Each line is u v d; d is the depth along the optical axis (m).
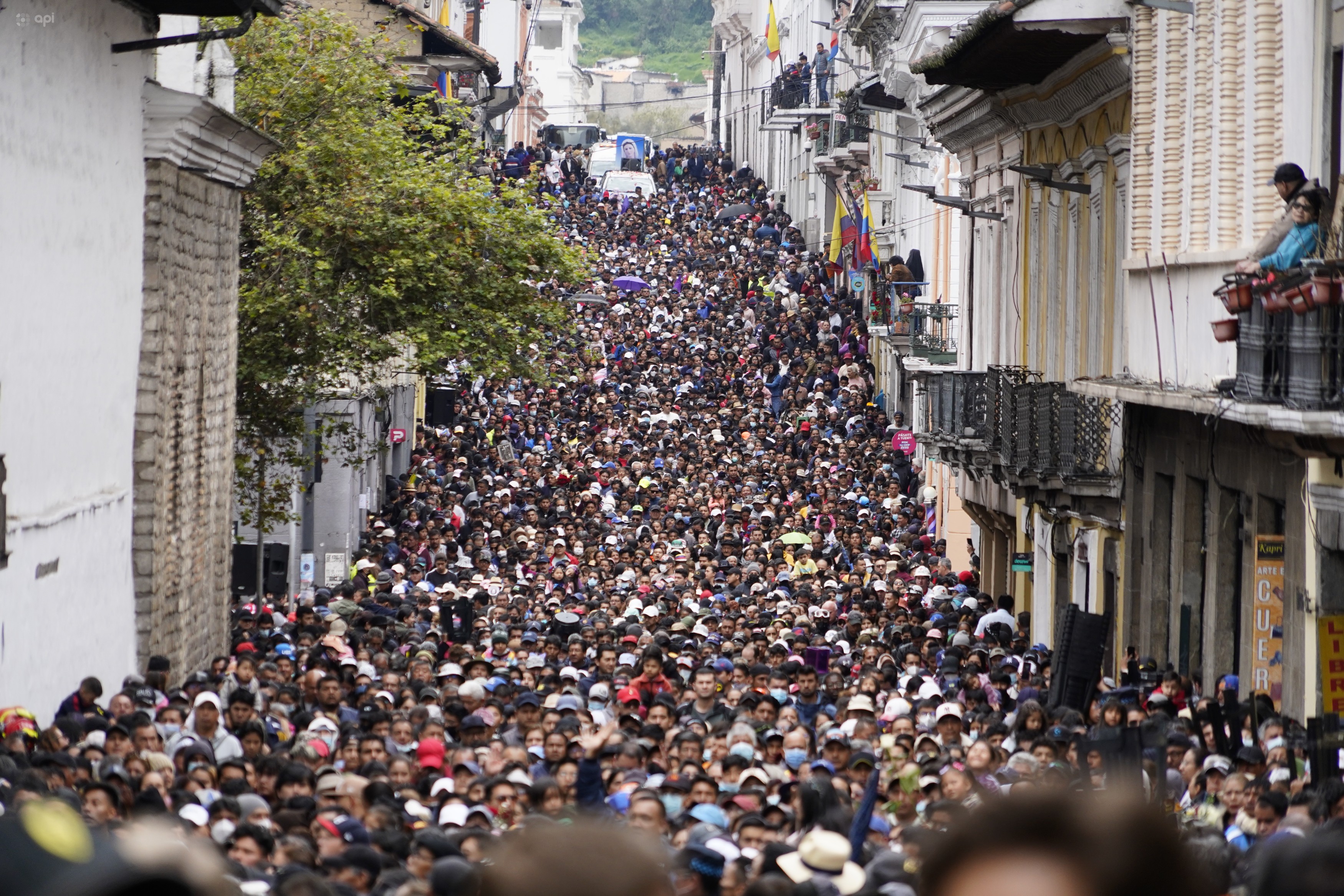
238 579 84.38
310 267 95.81
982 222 110.06
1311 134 52.25
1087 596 81.56
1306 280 43.00
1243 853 29.92
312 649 60.06
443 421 145.88
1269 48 55.72
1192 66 62.53
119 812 33.62
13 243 48.38
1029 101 90.75
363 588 81.31
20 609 49.53
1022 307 96.31
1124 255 75.19
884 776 40.41
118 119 58.94
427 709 47.41
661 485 133.12
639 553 101.94
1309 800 34.72
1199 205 61.84
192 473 69.56
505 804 36.53
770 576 98.44
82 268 55.19
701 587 89.56
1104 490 75.19
